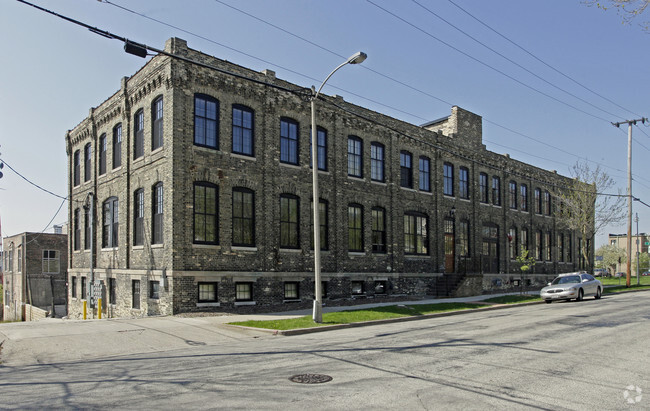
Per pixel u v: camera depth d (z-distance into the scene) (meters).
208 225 20.30
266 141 22.34
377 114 28.06
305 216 23.78
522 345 12.27
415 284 29.67
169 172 19.52
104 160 26.44
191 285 19.45
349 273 25.58
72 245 29.89
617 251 86.31
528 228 40.84
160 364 10.39
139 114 22.91
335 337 14.12
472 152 35.12
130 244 22.67
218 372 9.34
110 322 17.11
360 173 27.05
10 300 41.75
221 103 21.02
